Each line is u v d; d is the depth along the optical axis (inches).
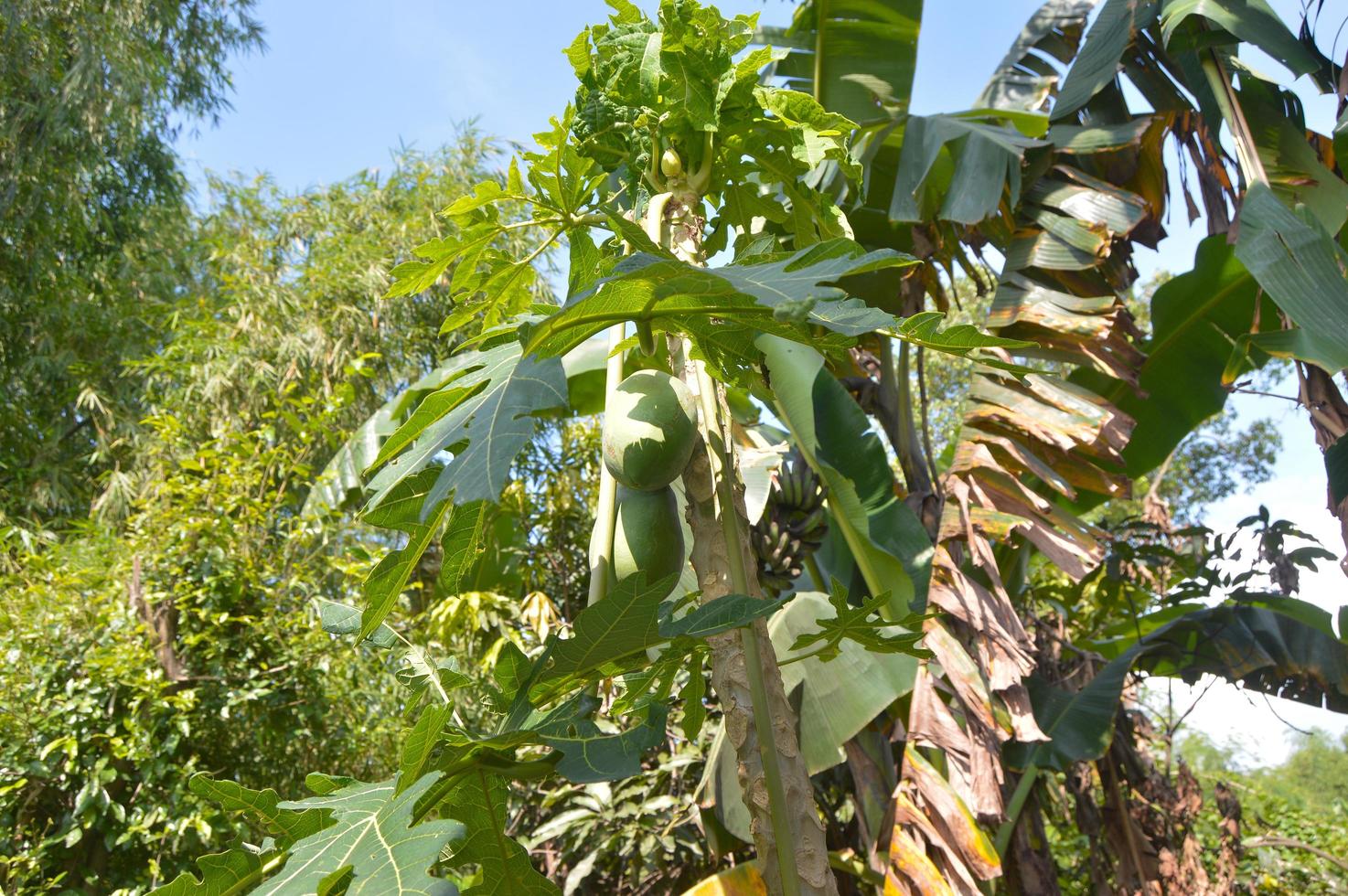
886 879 121.6
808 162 64.1
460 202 61.4
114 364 352.8
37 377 349.4
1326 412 143.2
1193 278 171.0
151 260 394.0
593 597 57.0
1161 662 206.1
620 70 62.1
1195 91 160.2
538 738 51.9
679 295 50.4
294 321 286.7
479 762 52.2
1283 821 297.1
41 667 158.7
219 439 195.3
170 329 329.1
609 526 58.1
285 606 187.2
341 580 215.3
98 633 168.9
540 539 241.4
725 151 66.5
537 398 49.0
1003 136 157.8
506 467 45.2
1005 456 146.8
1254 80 164.7
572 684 58.3
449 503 50.5
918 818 123.1
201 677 165.8
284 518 195.9
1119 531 194.7
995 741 128.1
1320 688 185.6
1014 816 159.2
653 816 181.6
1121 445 141.1
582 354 183.2
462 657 190.1
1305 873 273.3
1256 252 135.5
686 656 59.6
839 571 184.5
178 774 157.8
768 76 185.6
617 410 53.7
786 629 145.0
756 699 52.4
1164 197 174.4
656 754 191.6
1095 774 201.2
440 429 53.4
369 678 183.2
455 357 186.2
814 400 158.2
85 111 358.0
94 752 157.0
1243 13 150.3
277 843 50.3
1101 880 180.4
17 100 346.3
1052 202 158.9
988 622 130.6
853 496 133.9
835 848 175.2
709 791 148.9
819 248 50.1
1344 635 175.2
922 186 167.3
